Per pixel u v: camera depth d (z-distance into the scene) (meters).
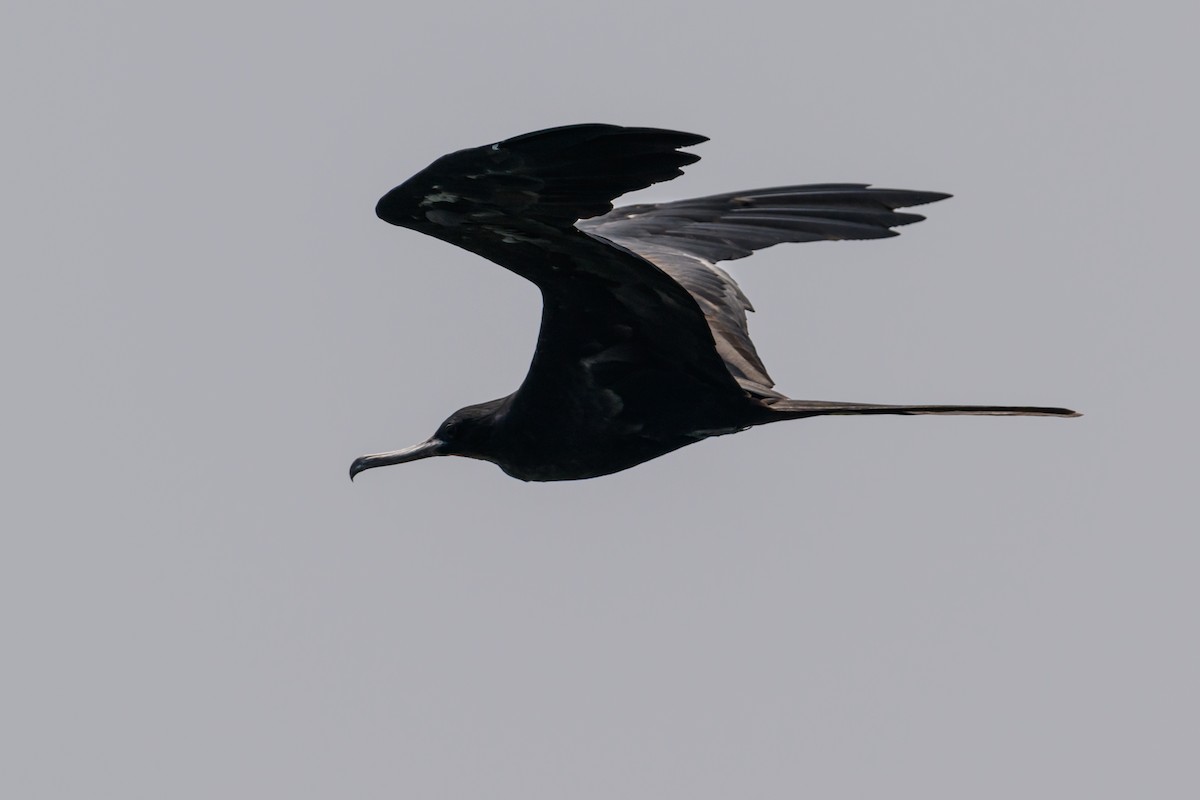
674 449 14.38
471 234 12.34
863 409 13.45
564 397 14.12
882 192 16.00
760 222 16.16
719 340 15.05
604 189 11.54
